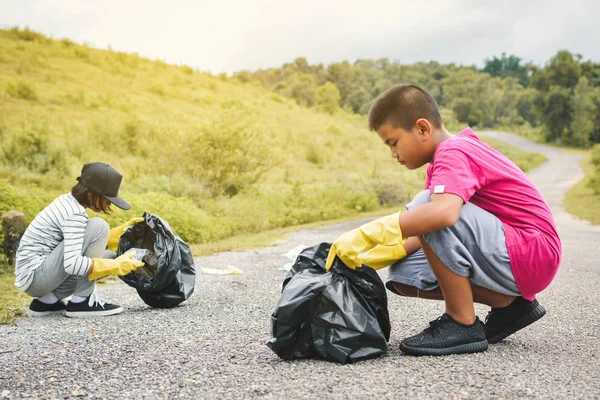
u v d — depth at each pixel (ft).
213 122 47.44
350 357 8.33
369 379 7.59
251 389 7.38
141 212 26.50
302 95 238.27
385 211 54.70
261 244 27.81
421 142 8.78
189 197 38.40
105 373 8.29
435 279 8.97
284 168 73.56
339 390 7.22
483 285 8.58
